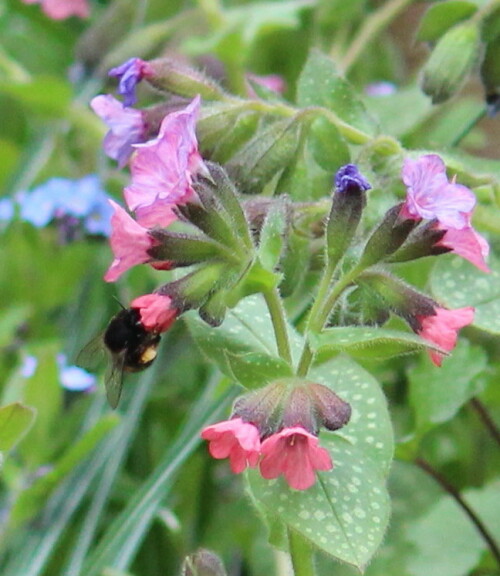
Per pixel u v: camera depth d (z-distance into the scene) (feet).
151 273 1.54
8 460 1.33
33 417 1.09
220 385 1.29
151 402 1.55
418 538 1.36
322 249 1.16
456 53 1.23
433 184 1.00
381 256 1.01
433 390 1.28
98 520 1.35
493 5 1.24
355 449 1.06
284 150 1.14
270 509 1.01
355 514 1.02
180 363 1.55
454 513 1.36
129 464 1.54
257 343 1.09
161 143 0.99
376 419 1.07
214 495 1.52
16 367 1.51
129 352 1.07
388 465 1.05
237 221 1.01
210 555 1.05
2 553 1.33
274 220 1.03
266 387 0.98
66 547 1.45
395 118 1.46
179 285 1.00
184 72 1.17
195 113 1.01
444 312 1.01
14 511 1.30
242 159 1.14
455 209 0.99
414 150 1.21
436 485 1.47
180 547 1.49
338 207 1.01
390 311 1.05
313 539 1.00
